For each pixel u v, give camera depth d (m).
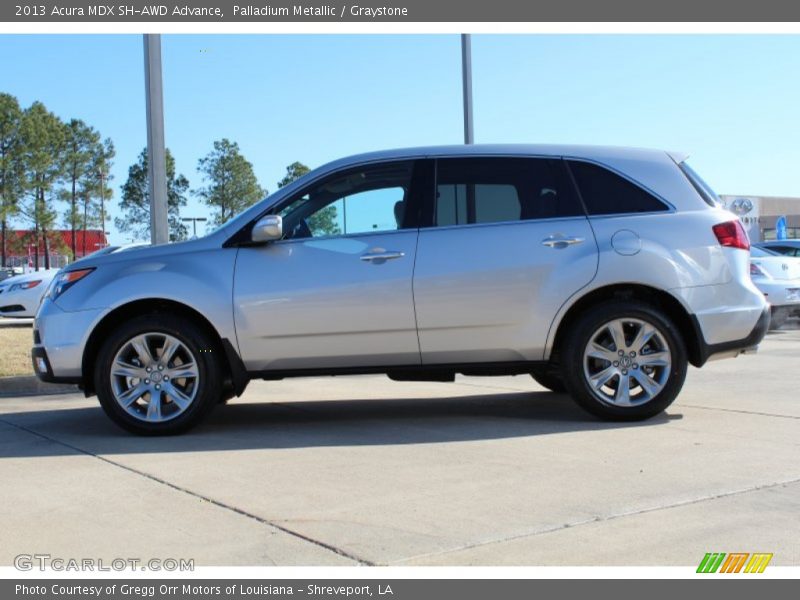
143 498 4.28
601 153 6.16
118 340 5.83
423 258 5.88
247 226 6.02
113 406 5.86
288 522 3.85
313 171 6.14
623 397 5.96
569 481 4.47
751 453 5.04
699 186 6.23
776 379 8.37
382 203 6.04
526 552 3.44
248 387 8.66
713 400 7.02
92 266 6.01
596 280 5.86
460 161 6.10
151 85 9.98
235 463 5.02
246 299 5.83
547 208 6.01
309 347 5.89
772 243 16.25
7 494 4.40
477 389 8.22
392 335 5.89
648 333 5.91
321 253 5.91
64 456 5.31
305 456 5.19
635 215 6.00
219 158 51.19
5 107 63.66
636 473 4.61
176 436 5.91
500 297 5.86
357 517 3.90
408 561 3.36
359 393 8.12
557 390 7.68
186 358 5.91
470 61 13.01
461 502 4.12
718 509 3.95
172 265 5.92
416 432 5.91
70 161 69.69
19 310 15.72
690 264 5.93
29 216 67.44
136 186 63.53
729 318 5.97
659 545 3.50
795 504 4.01
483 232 5.94
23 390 8.88
